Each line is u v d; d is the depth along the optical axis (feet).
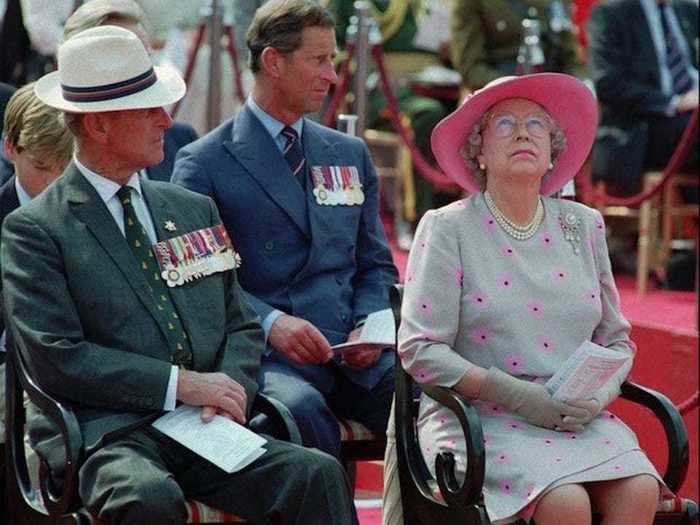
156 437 59.16
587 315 61.36
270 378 66.39
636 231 119.65
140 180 62.49
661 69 114.73
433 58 126.11
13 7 116.78
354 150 72.18
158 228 61.82
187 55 110.63
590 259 62.39
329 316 69.62
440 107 121.39
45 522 59.77
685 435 61.36
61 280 59.21
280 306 69.26
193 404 59.36
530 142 61.21
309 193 70.23
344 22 117.39
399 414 62.59
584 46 132.26
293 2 69.67
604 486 59.41
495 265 61.05
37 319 58.65
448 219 61.46
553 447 58.95
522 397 59.16
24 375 59.77
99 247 60.03
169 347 60.29
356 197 71.10
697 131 110.01
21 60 116.98
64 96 60.54
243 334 62.69
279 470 58.49
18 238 59.62
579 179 116.47
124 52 60.18
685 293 114.11
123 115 60.08
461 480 59.00
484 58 118.01
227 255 63.00
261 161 69.87
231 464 57.82
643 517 58.85
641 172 114.42
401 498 62.75
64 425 57.77
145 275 60.75
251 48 70.38
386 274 71.61
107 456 57.67
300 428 64.39
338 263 70.33
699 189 114.83
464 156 63.21
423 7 125.49
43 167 67.10
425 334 60.29
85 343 58.75
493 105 61.98
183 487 59.57
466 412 57.82
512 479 58.23
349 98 113.29
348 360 68.90
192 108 110.73
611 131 115.03
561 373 59.47
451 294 60.54
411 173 121.29
